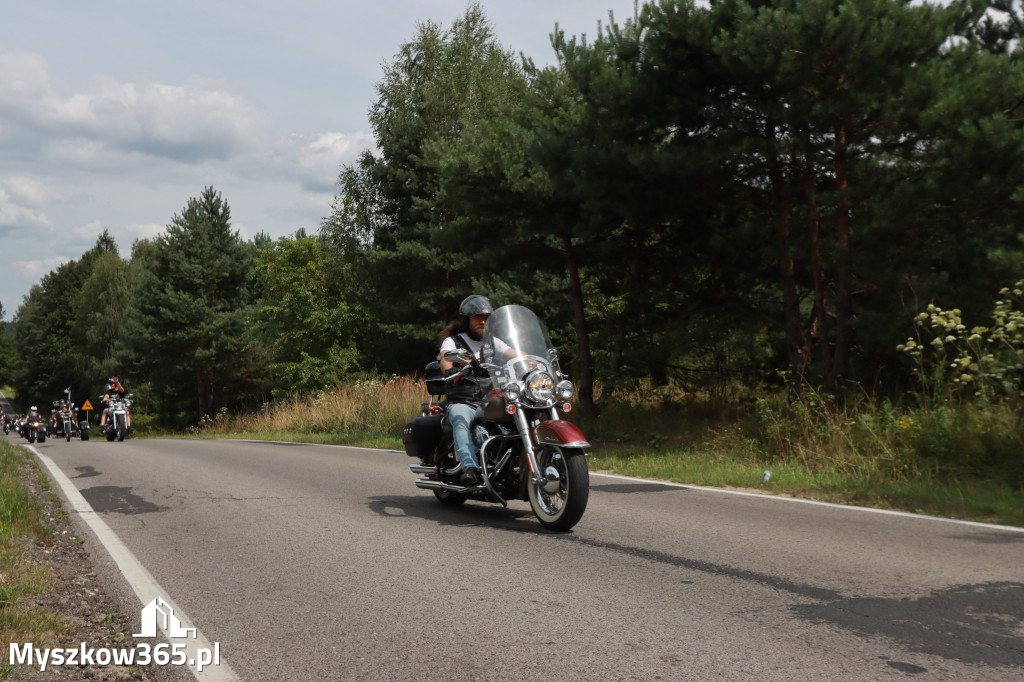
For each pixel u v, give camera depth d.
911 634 3.89
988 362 9.83
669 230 14.45
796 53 10.38
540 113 15.35
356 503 8.13
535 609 4.32
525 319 7.05
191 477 10.70
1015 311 10.09
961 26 11.16
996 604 4.40
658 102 11.98
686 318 15.27
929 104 10.50
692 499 8.30
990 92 10.32
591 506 7.82
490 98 36.34
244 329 53.53
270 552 5.79
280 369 44.38
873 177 11.28
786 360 15.18
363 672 3.44
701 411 15.52
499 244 16.11
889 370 12.98
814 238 11.86
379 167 38.09
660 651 3.66
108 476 10.97
